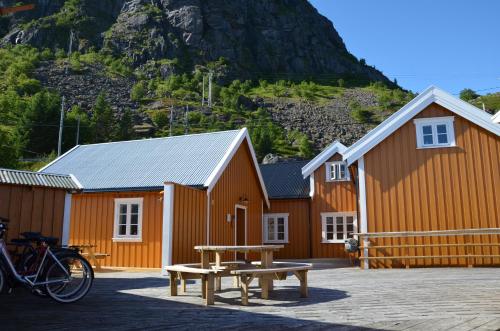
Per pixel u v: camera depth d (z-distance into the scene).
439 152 13.91
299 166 25.44
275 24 156.62
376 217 13.99
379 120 95.88
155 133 68.62
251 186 20.47
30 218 9.51
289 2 177.00
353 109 103.25
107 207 15.55
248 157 20.00
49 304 6.79
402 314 5.76
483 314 5.63
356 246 16.83
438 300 6.82
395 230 13.75
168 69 115.19
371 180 14.27
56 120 54.47
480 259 12.97
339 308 6.36
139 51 120.12
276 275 7.77
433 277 10.07
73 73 97.25
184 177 15.80
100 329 4.93
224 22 138.88
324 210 21.75
